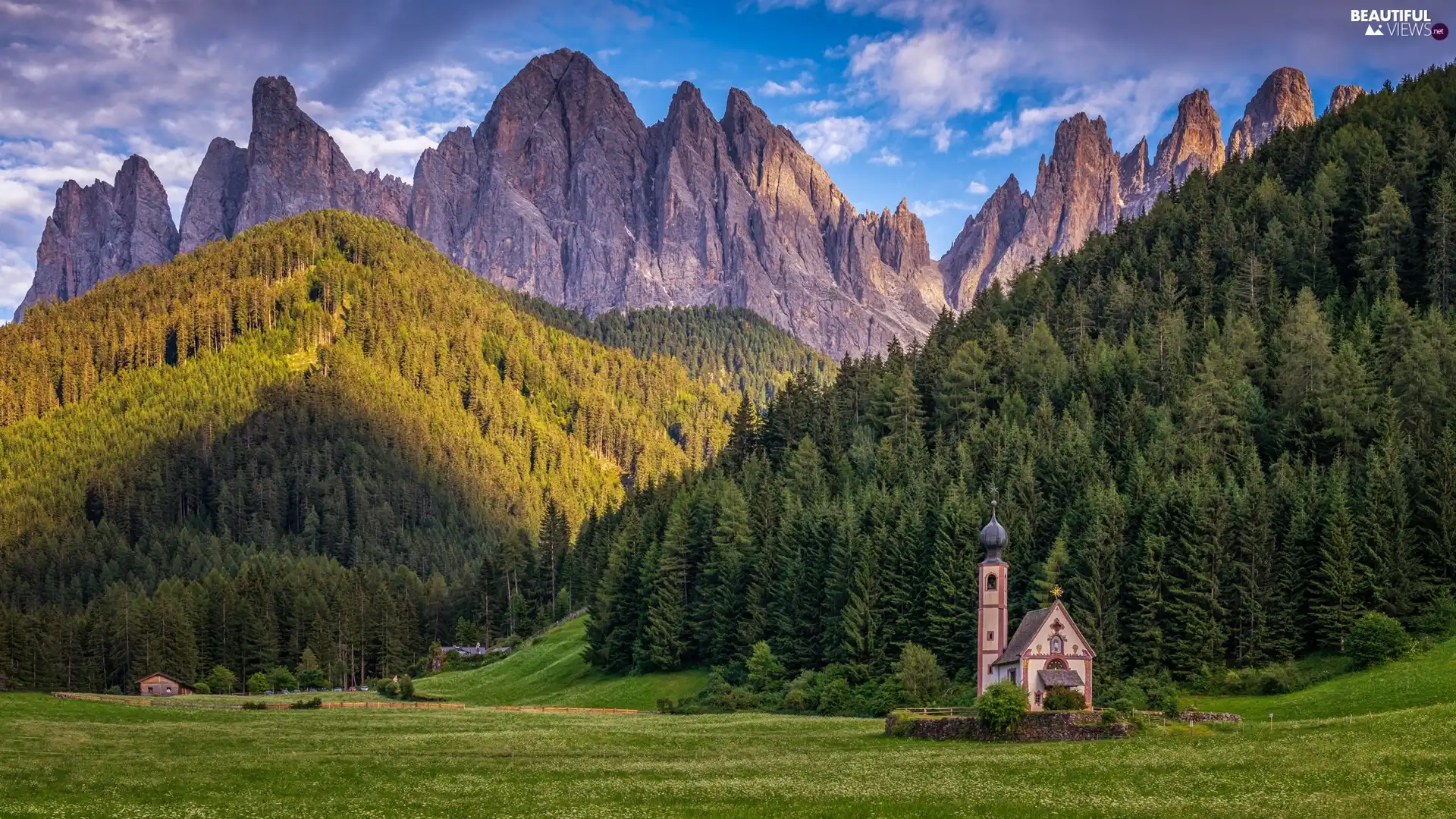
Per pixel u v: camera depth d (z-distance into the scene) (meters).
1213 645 124.38
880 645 138.75
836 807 66.50
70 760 84.19
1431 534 126.19
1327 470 141.50
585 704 154.00
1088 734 92.62
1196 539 128.75
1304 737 82.44
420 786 74.94
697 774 79.31
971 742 94.62
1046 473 155.12
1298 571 126.81
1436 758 70.44
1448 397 152.38
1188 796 66.19
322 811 66.12
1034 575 137.12
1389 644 114.12
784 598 152.38
